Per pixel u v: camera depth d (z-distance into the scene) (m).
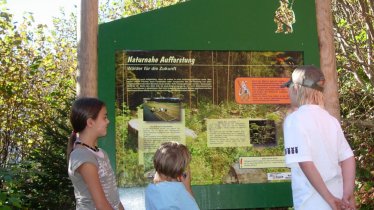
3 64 10.48
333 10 9.23
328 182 2.91
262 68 4.50
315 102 3.03
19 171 6.60
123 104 4.31
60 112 8.57
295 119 2.94
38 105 10.91
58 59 12.41
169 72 4.38
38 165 7.96
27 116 11.00
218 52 4.46
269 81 4.50
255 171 4.41
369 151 7.89
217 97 4.42
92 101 3.10
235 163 4.40
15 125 10.95
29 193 7.76
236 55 4.48
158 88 4.36
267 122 4.46
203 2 4.46
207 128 4.39
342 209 2.78
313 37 4.61
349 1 8.55
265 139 4.45
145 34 4.38
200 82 4.41
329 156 2.92
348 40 8.37
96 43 4.38
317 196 2.88
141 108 4.32
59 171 7.82
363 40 8.52
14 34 10.58
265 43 4.53
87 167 2.90
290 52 4.57
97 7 4.43
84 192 2.95
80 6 4.39
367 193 7.02
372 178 7.14
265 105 4.47
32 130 11.02
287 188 4.43
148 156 4.29
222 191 4.36
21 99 10.81
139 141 4.30
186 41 4.41
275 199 4.41
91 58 4.33
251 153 4.42
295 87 3.09
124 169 4.26
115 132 4.27
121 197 4.25
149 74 4.36
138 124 4.31
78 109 3.05
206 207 4.33
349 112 8.96
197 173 4.34
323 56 4.62
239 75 4.46
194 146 4.36
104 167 3.06
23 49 11.11
